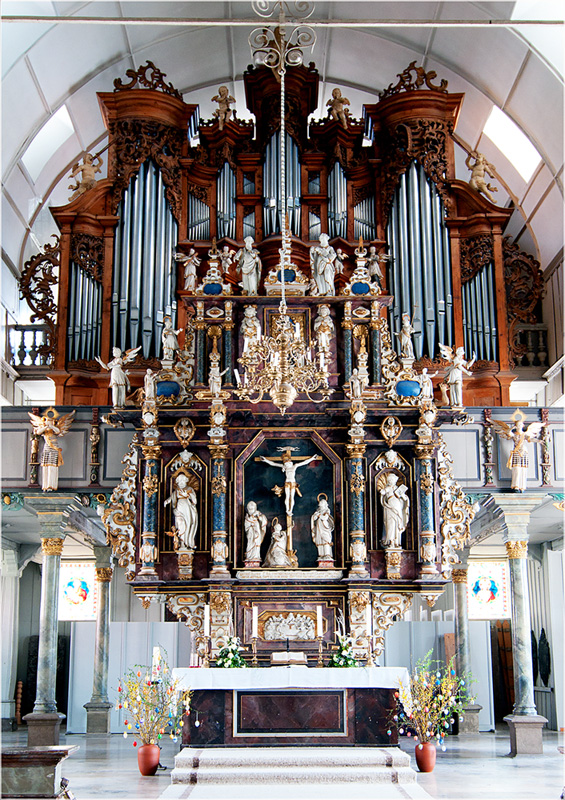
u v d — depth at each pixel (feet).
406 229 77.25
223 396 59.98
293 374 56.13
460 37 78.89
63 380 73.10
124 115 78.95
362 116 93.50
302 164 80.89
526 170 85.81
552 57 72.13
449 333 75.10
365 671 51.96
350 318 63.26
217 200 80.12
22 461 64.85
